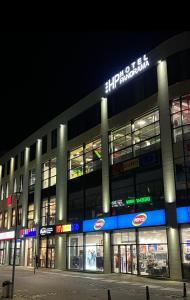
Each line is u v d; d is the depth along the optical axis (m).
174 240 26.28
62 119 44.91
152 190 29.50
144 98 31.75
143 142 31.34
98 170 36.59
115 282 24.88
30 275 31.72
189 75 28.11
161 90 29.77
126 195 32.16
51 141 47.09
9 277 29.33
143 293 18.31
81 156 40.06
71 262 38.47
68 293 18.48
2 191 61.97
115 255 32.38
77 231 37.34
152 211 28.64
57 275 31.67
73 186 40.44
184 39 28.91
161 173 28.94
